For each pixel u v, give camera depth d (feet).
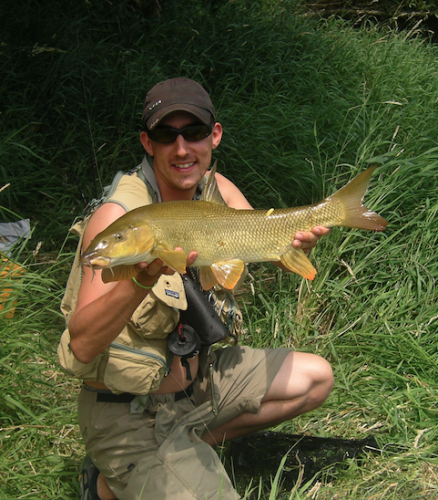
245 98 21.42
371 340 12.61
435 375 11.98
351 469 9.78
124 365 7.98
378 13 33.73
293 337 13.02
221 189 10.28
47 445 10.14
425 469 9.92
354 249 14.14
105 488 8.80
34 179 17.22
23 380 10.64
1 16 21.58
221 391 9.36
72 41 21.39
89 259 6.59
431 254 14.17
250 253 7.62
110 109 19.71
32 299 12.16
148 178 8.91
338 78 22.57
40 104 19.19
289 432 10.85
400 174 15.20
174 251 6.79
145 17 25.68
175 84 8.61
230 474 9.94
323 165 17.43
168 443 8.29
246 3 28.53
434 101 21.61
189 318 8.41
